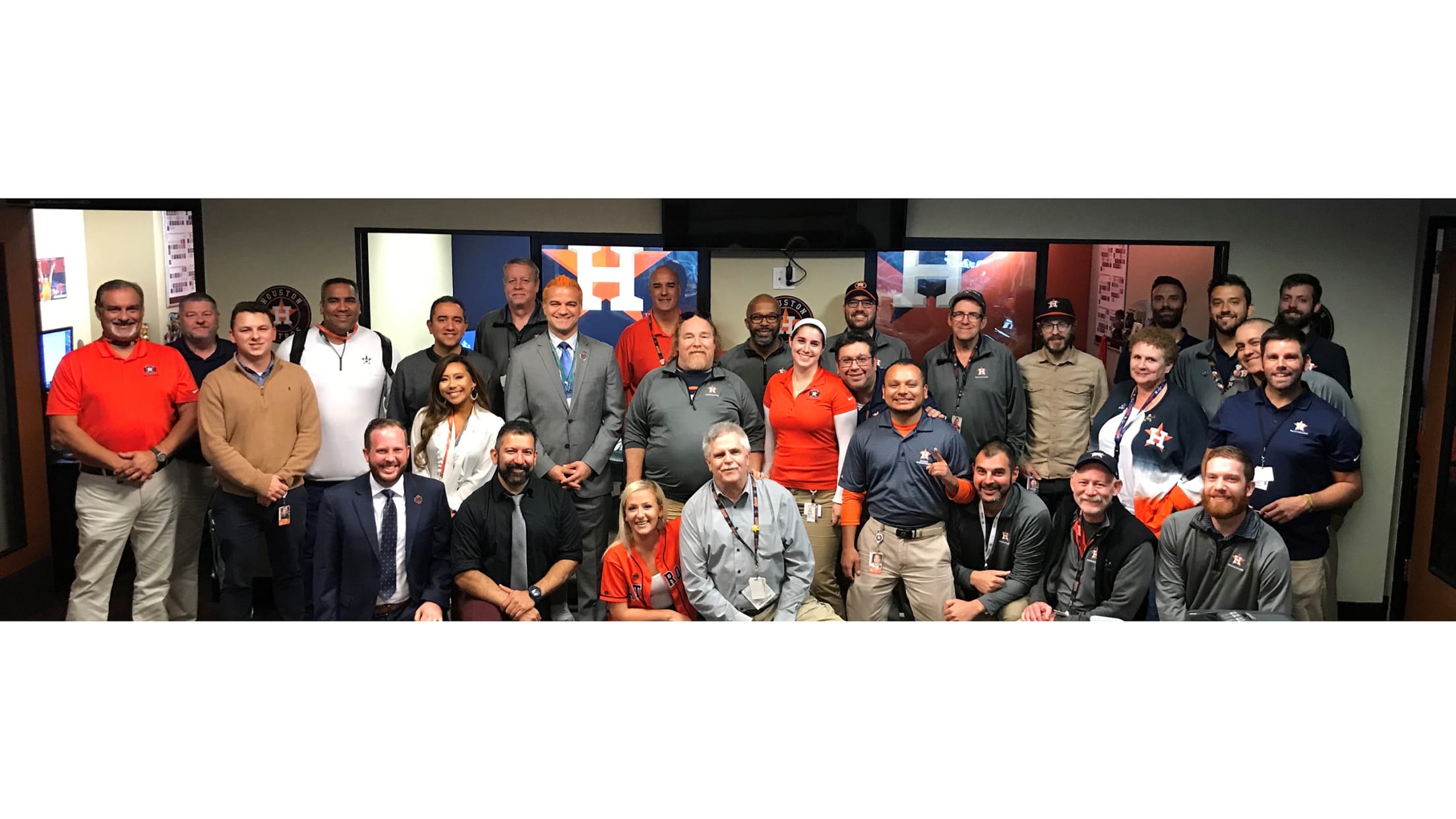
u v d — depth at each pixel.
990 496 4.39
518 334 5.30
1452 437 5.06
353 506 4.17
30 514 5.29
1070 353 5.11
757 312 5.19
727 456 4.06
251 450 4.48
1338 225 5.35
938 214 5.52
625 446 4.96
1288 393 4.51
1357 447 4.47
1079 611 4.43
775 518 4.20
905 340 5.92
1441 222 5.14
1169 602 4.39
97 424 4.47
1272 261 5.43
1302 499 4.50
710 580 4.23
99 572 4.57
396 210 5.51
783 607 4.29
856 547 4.62
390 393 4.95
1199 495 4.69
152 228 7.10
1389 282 5.34
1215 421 4.68
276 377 4.53
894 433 4.48
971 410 5.00
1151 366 4.69
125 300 4.43
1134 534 4.34
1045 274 5.79
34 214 5.93
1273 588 4.28
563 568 4.30
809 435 4.76
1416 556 5.32
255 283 5.54
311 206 5.49
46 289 6.56
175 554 4.72
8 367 5.18
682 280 5.73
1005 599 4.45
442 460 4.61
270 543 4.60
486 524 4.22
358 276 5.54
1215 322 5.04
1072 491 4.57
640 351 5.54
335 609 4.24
